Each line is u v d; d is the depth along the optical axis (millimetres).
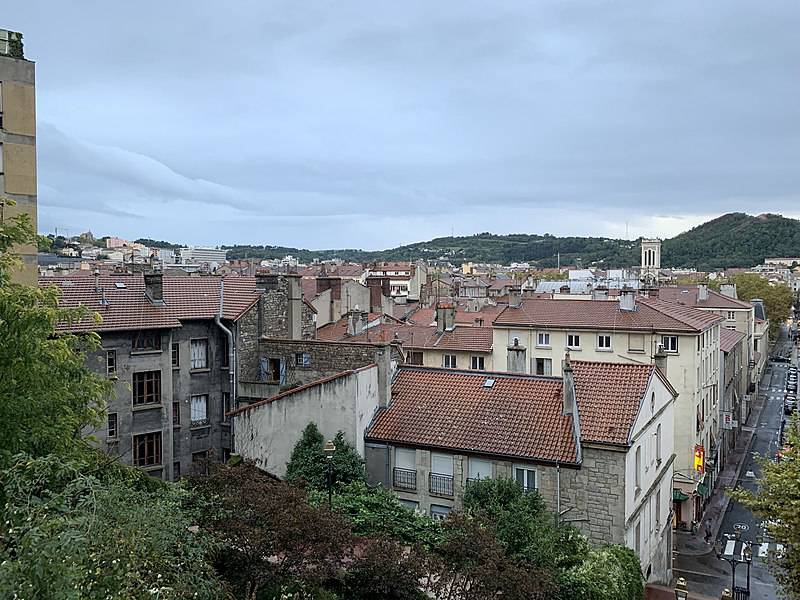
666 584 33938
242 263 156750
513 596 18453
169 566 14188
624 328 51062
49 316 18891
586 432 27203
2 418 18141
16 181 29828
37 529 10672
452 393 31719
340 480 29578
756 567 38938
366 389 31094
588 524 26797
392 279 159750
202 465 20672
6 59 29609
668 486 34844
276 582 17844
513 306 59219
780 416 81312
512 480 27000
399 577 18953
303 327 46938
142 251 171500
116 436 33125
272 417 32406
